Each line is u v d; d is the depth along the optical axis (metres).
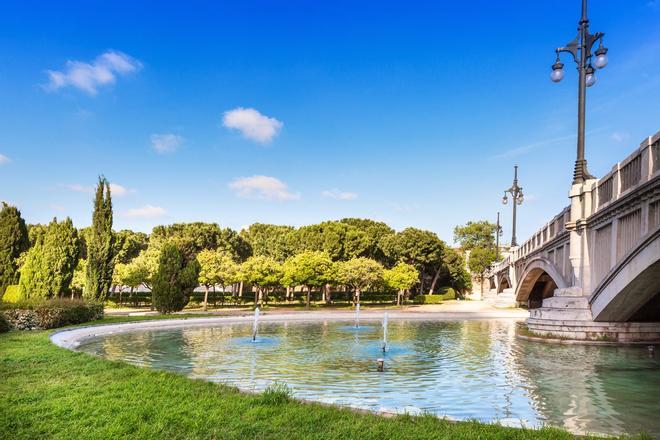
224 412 7.28
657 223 15.57
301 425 6.63
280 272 54.94
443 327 31.28
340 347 20.14
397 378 13.07
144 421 6.87
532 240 37.81
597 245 21.62
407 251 72.12
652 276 16.84
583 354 18.19
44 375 10.51
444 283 85.69
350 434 6.25
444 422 6.93
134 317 32.59
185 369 14.49
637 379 13.02
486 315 41.72
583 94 22.97
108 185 37.12
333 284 57.22
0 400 8.01
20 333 20.78
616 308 20.20
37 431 6.43
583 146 23.33
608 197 20.00
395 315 40.19
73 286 50.66
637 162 16.88
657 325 21.64
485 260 87.12
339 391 11.28
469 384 12.23
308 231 69.31
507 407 9.76
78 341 21.16
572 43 22.86
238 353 18.14
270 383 12.18
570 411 9.42
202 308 55.03
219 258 50.56
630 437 6.63
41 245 35.09
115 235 37.16
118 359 16.45
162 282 38.25
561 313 22.44
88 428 6.54
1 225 41.22
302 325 32.31
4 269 40.50
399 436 6.18
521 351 19.06
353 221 79.31
